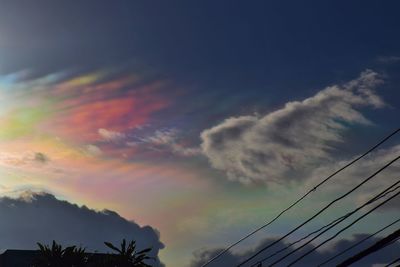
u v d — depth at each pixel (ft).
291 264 62.49
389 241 44.01
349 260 46.09
